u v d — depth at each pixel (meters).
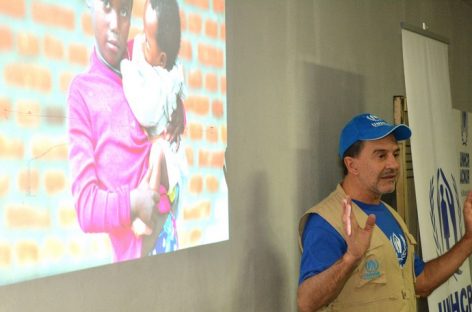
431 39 3.10
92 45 1.52
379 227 2.29
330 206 2.22
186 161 1.93
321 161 2.88
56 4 1.40
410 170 3.37
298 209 2.68
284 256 2.57
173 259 1.95
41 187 1.35
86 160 1.49
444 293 3.00
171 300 1.93
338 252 2.10
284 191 2.59
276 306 2.51
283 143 2.60
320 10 2.92
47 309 1.47
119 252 1.61
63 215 1.42
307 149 2.77
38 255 1.34
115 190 1.60
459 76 4.87
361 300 2.19
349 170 2.36
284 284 2.57
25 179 1.31
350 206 1.93
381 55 3.53
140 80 1.71
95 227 1.52
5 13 1.26
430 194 2.91
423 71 2.97
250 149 2.38
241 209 2.31
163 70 1.82
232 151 2.27
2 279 1.26
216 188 2.09
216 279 2.16
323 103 2.92
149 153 1.74
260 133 2.44
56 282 1.50
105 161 1.56
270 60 2.52
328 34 2.98
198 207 1.98
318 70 2.88
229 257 2.24
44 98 1.36
